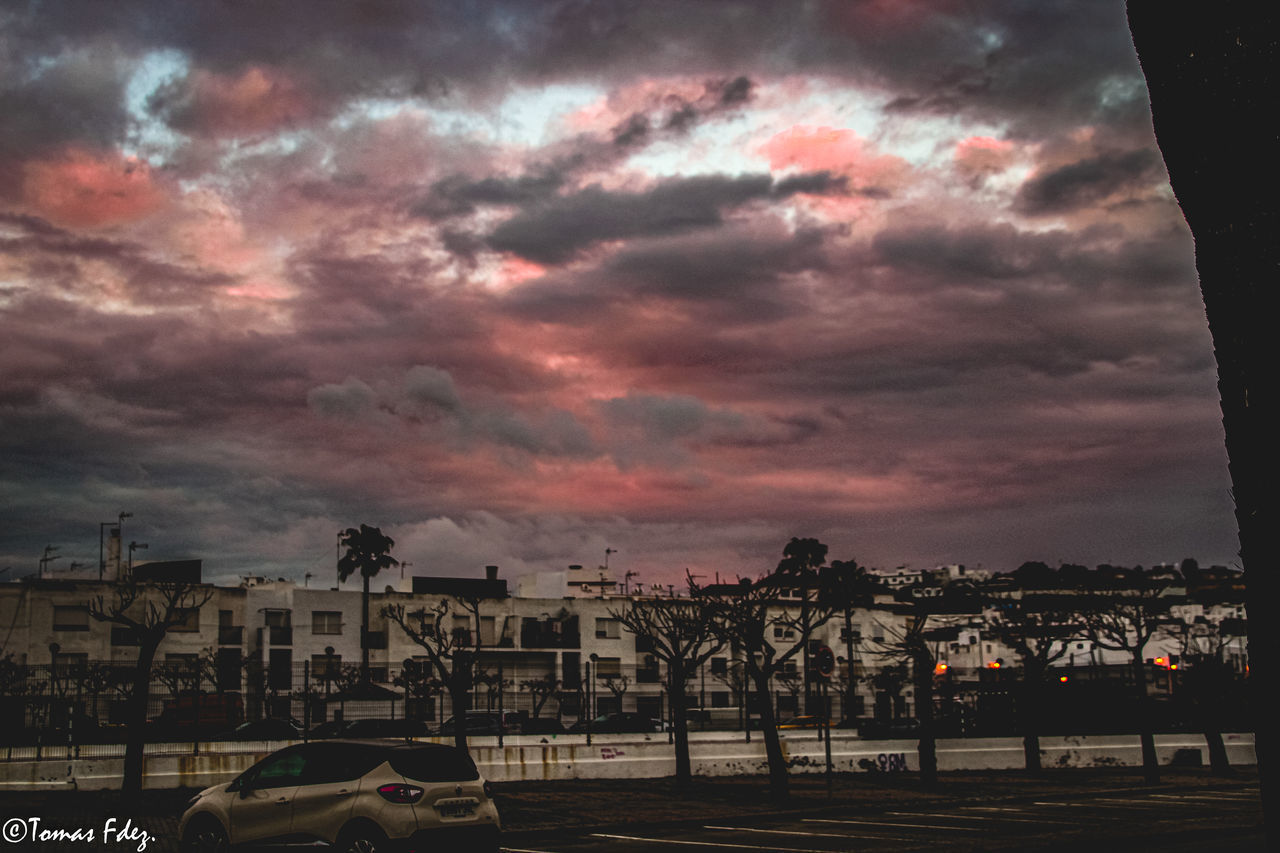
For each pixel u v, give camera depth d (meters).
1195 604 85.38
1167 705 54.41
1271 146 3.89
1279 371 3.84
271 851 15.12
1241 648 66.88
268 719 47.28
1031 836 22.06
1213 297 4.04
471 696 56.59
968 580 142.75
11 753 29.64
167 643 69.56
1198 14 4.11
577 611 82.25
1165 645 74.94
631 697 81.06
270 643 72.75
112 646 67.94
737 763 37.88
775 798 29.00
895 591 104.81
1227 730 51.88
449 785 15.16
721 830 23.81
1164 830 22.73
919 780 37.06
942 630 85.94
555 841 21.67
